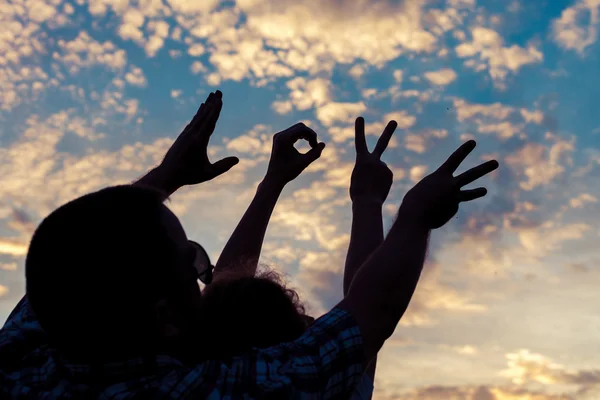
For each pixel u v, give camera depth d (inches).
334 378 51.5
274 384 50.4
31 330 61.0
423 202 56.7
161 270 48.9
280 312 60.2
